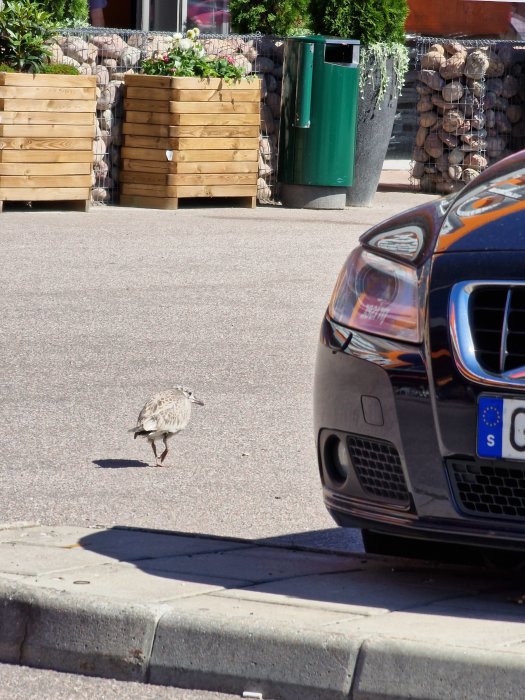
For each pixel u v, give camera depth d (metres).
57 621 7.02
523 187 7.93
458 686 6.20
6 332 15.98
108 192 27.80
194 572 7.87
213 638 6.70
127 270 20.38
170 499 9.99
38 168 25.73
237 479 10.59
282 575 7.90
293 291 19.27
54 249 21.97
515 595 7.61
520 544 6.89
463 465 7.00
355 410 7.41
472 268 7.11
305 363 15.05
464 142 32.16
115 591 7.31
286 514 9.70
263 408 13.00
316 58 27.91
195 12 37.09
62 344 15.47
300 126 28.06
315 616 6.94
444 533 7.07
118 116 27.75
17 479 10.41
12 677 6.84
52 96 25.67
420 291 7.27
